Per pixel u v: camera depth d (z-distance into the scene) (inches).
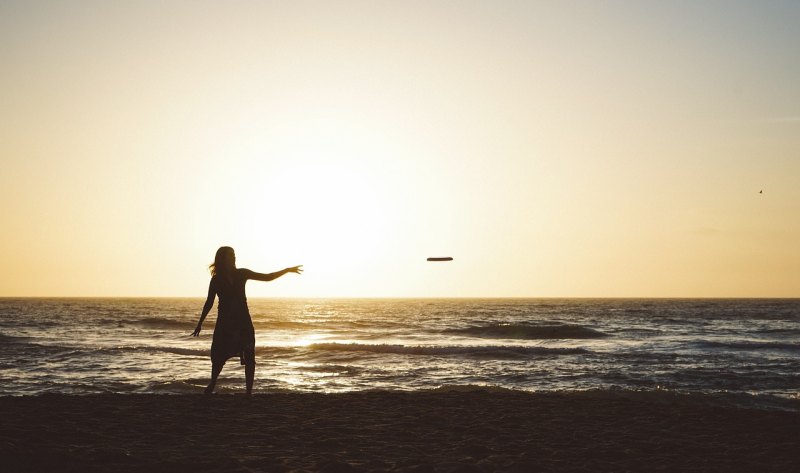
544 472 223.1
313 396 439.5
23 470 207.2
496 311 3892.7
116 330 1835.6
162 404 380.2
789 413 394.0
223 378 657.0
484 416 359.6
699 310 3939.5
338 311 4099.4
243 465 217.3
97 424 305.9
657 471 229.1
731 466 239.6
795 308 4379.9
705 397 518.9
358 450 254.5
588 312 3587.6
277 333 1754.4
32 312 3440.0
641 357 990.4
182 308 4335.6
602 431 316.5
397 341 1466.5
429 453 251.3
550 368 823.7
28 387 589.3
